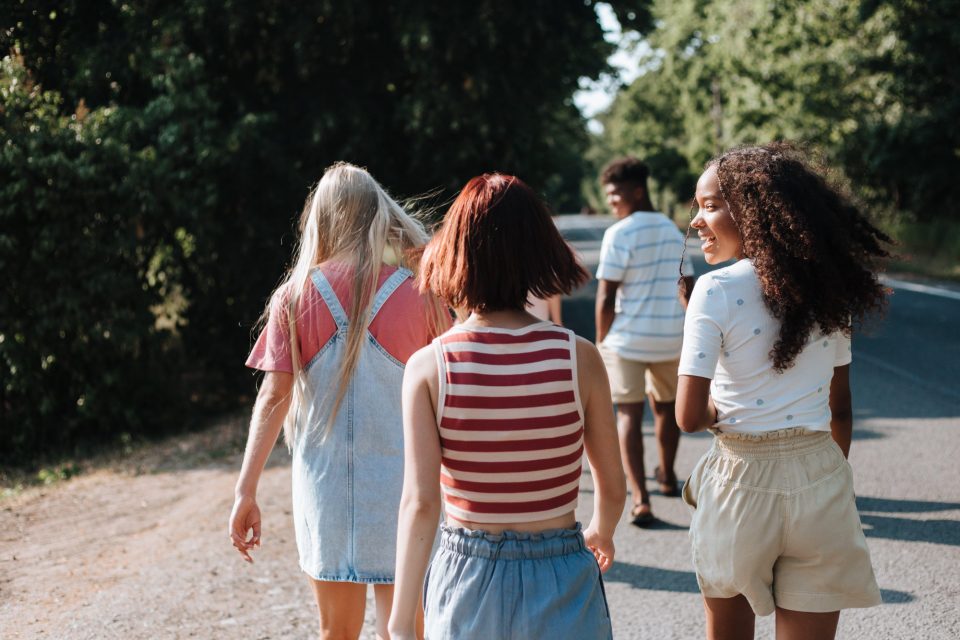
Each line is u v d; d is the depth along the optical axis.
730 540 2.36
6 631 3.84
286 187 9.45
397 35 9.88
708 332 2.33
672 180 50.31
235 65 10.01
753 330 2.31
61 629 3.84
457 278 2.01
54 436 8.04
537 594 1.90
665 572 4.29
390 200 2.90
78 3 8.36
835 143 26.12
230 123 9.44
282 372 2.70
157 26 9.06
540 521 1.96
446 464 1.98
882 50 23.55
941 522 4.69
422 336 2.74
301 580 4.37
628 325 4.94
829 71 25.17
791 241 2.29
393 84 10.57
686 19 38.81
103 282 7.71
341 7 9.48
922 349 10.37
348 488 2.65
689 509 5.19
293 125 10.04
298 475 2.73
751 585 2.36
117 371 8.08
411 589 1.88
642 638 3.62
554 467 1.96
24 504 6.18
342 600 2.72
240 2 9.18
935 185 24.05
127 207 7.89
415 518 1.90
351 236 2.76
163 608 4.05
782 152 2.44
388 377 2.70
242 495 2.63
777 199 2.32
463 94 10.18
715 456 2.43
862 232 2.43
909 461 5.85
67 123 7.76
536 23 10.09
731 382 2.36
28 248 7.55
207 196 8.53
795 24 26.28
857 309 2.34
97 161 7.68
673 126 50.25
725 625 2.51
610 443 2.08
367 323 2.69
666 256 4.91
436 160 10.37
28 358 7.61
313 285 2.71
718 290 2.34
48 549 5.08
